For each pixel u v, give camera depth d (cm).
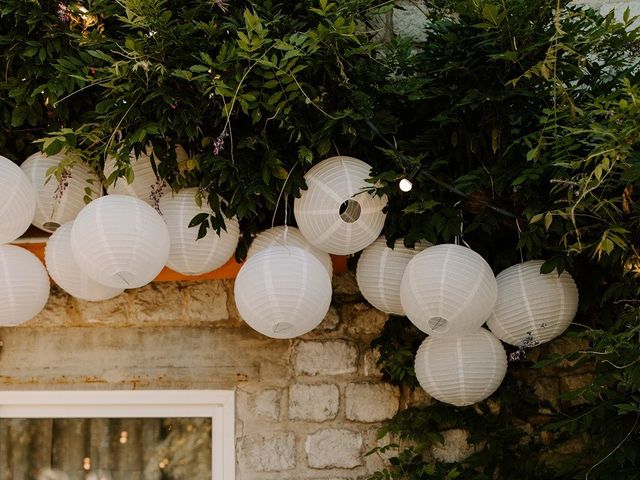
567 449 361
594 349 297
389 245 327
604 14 400
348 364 371
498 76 326
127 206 296
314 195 316
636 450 309
